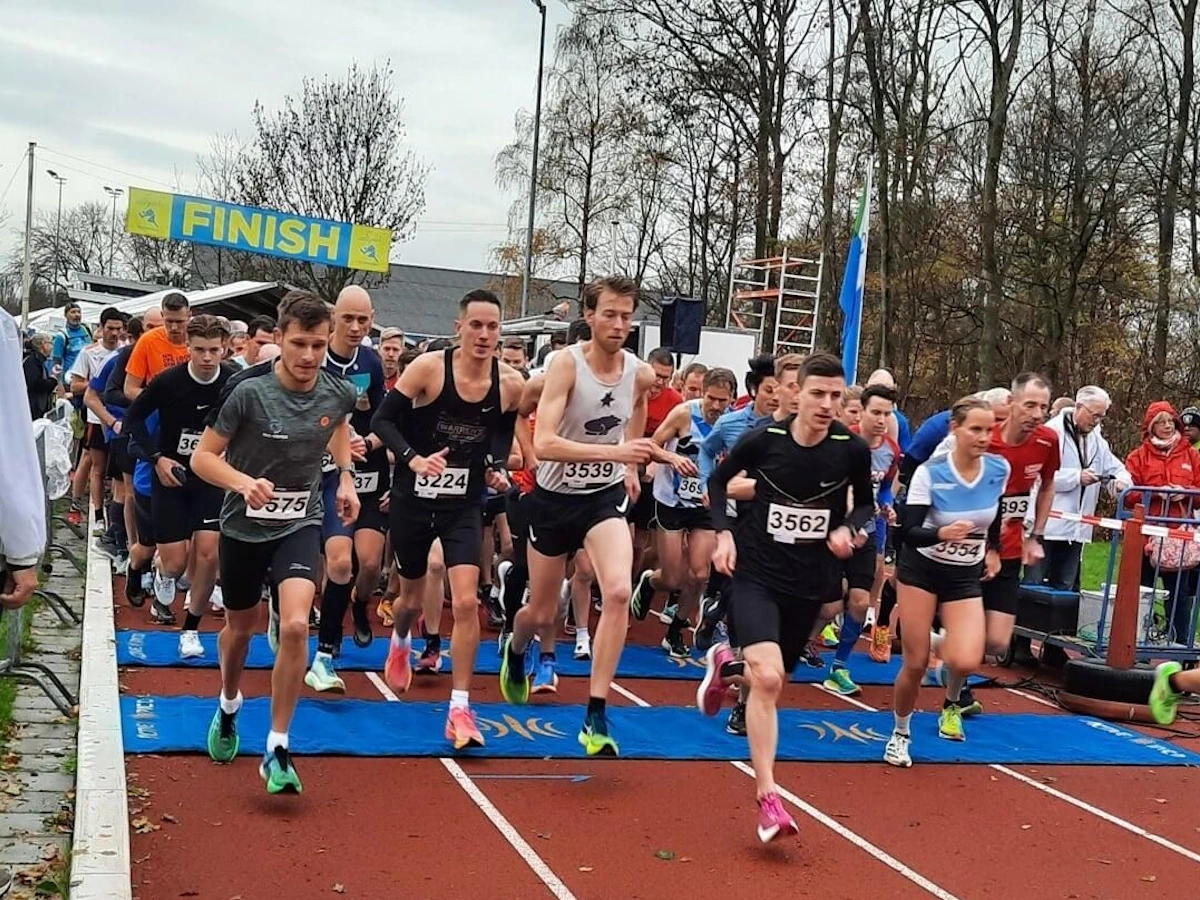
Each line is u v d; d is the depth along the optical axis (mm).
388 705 6582
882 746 6734
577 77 32719
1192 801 6164
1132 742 7293
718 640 8891
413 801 5129
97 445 11430
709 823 5188
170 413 7109
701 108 28422
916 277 27375
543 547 5852
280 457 4809
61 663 7023
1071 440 9414
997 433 6949
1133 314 26453
